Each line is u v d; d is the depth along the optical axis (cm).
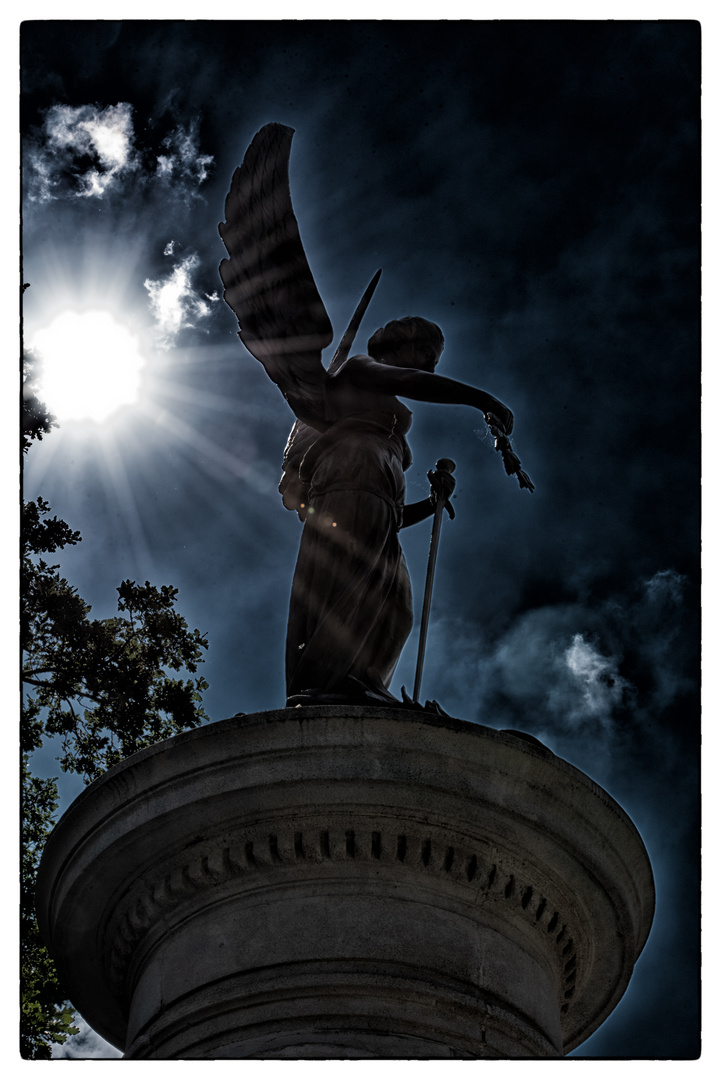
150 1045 539
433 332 735
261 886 557
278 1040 516
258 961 536
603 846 579
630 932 608
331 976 525
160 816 558
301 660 632
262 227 702
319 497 668
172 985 551
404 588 671
